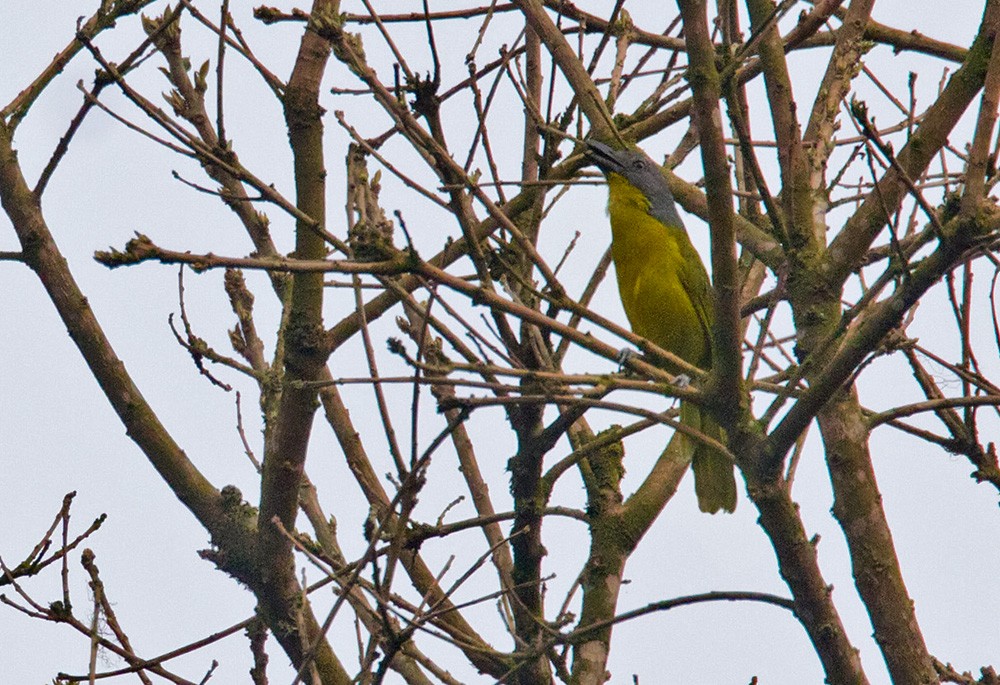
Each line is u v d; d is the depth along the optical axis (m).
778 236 11.53
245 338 12.80
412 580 11.99
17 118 11.41
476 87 10.08
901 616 11.09
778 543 9.74
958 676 11.60
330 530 11.88
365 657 8.96
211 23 10.64
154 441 11.14
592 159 12.38
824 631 9.87
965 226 8.23
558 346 11.00
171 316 11.26
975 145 8.38
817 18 11.77
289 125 10.63
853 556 11.27
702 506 12.74
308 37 10.62
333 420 12.48
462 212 8.93
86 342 11.12
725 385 9.23
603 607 11.95
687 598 9.52
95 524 9.39
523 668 10.70
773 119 11.86
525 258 10.83
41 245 11.10
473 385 8.21
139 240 7.57
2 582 9.11
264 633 10.85
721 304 8.94
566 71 10.92
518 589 11.12
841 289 11.57
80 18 11.69
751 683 10.20
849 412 11.42
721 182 8.65
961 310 11.37
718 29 12.63
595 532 12.25
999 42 8.46
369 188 11.42
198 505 11.12
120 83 8.86
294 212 8.73
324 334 10.85
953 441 11.51
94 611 8.73
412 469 8.10
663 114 13.99
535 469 10.78
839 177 12.20
